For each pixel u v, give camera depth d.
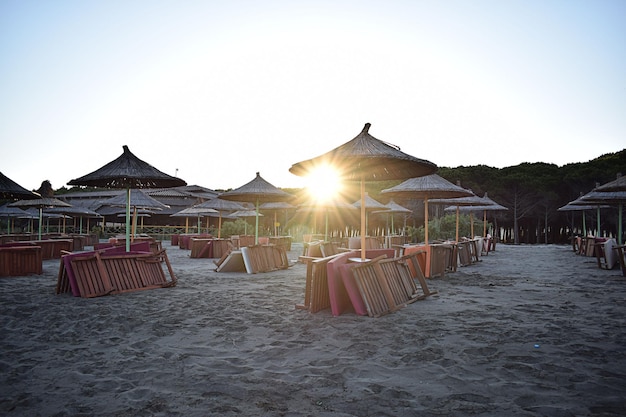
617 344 4.48
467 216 29.42
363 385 3.33
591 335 4.85
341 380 3.44
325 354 4.16
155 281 8.76
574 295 7.70
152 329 5.21
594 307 6.56
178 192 43.78
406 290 7.05
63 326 5.37
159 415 2.80
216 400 3.04
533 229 38.84
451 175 39.19
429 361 3.92
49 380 3.47
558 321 5.57
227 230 28.94
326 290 6.45
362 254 6.46
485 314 6.03
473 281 9.64
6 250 10.49
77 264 7.65
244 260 11.48
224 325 5.39
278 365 3.83
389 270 6.84
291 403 2.99
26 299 7.27
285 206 19.44
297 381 3.42
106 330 5.16
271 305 6.77
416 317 5.83
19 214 26.30
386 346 4.42
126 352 4.25
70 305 6.75
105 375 3.59
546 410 2.85
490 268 12.86
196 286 8.98
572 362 3.88
